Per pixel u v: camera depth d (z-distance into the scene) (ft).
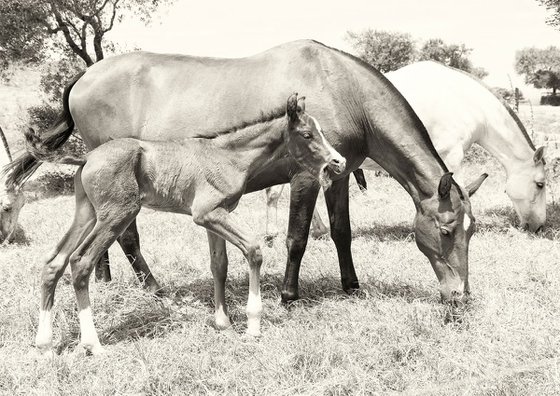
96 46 63.93
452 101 27.89
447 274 17.94
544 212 29.25
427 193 18.35
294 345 15.57
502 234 28.45
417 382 14.26
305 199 19.15
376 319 17.66
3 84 88.74
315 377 14.19
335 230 20.66
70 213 38.09
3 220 29.43
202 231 30.01
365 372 14.38
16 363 14.96
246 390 13.76
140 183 16.22
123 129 20.59
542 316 17.69
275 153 17.17
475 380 14.05
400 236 28.78
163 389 13.89
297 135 16.47
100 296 18.72
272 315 18.42
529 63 183.52
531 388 13.69
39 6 58.39
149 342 16.21
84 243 15.62
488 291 19.84
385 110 19.17
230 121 19.45
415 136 18.94
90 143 21.57
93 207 16.07
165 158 16.21
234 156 16.76
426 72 28.30
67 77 66.28
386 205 36.58
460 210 17.75
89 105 20.92
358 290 20.56
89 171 15.58
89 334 15.62
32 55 61.98
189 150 16.39
